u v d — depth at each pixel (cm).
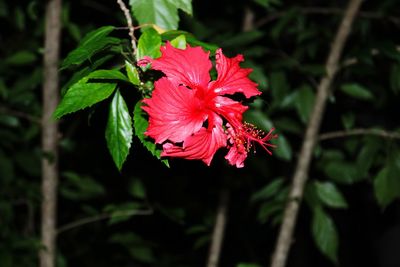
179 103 99
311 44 170
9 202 183
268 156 179
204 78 100
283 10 190
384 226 283
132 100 109
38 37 192
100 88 101
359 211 277
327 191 168
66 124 195
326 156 175
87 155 204
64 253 220
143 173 197
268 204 171
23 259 187
